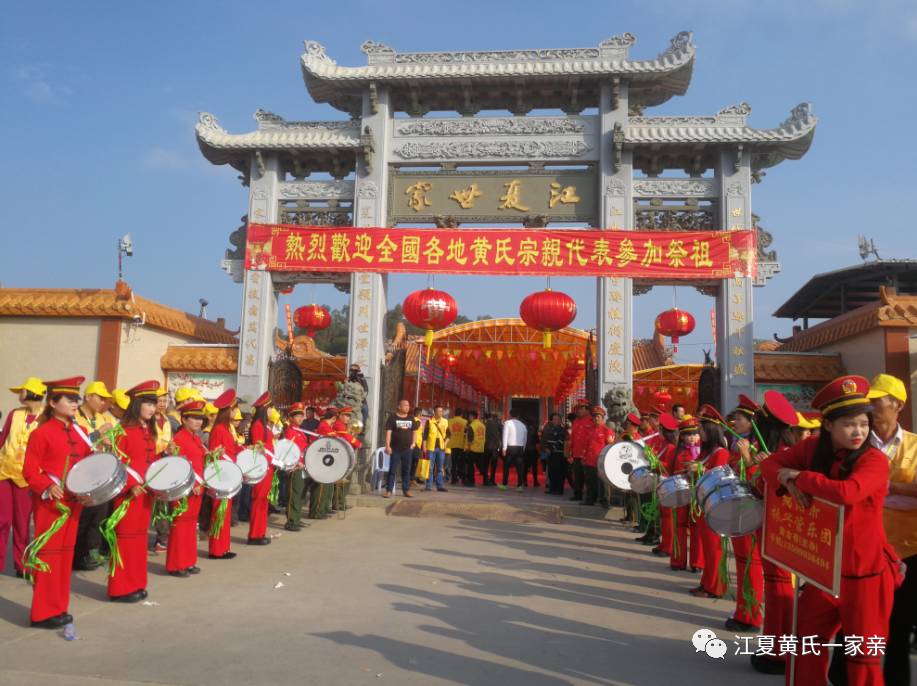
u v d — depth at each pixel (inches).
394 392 606.9
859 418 130.9
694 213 561.9
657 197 561.9
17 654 180.9
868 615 132.7
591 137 570.3
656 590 273.0
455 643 197.0
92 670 169.5
